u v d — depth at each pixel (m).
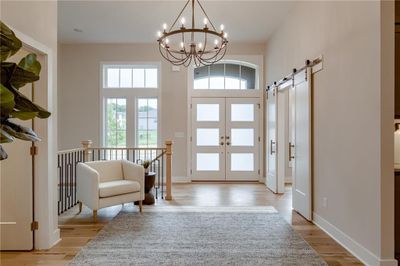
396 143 3.01
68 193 4.95
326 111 3.51
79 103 6.87
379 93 2.49
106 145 6.94
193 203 4.90
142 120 6.98
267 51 6.71
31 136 1.42
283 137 5.73
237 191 5.89
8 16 2.42
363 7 2.73
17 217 2.95
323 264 2.65
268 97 6.39
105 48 6.85
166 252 2.90
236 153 7.02
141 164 4.84
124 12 5.09
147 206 4.70
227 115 7.00
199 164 7.04
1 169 2.94
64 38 6.46
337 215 3.23
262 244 3.11
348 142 3.00
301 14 4.40
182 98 6.91
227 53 6.89
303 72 4.13
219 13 5.10
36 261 2.72
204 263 2.66
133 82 6.99
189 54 3.83
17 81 1.40
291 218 4.05
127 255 2.84
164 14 5.16
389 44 2.47
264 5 4.76
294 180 4.51
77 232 3.50
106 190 3.92
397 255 2.71
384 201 2.46
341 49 3.15
